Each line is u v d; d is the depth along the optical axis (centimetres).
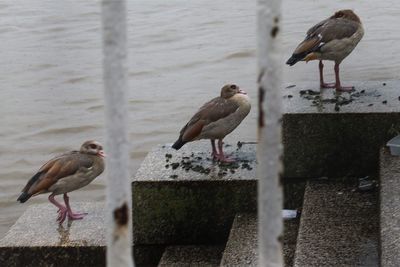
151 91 2216
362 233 1085
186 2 3152
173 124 2011
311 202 1198
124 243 405
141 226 1256
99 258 1230
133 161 1842
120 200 400
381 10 2844
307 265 1009
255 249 1130
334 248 1046
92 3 3200
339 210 1165
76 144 1945
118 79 390
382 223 989
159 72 2366
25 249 1233
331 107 1289
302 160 1281
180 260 1212
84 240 1241
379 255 966
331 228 1105
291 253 1122
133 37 2702
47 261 1235
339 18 1368
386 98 1323
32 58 2539
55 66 2458
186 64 2419
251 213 1238
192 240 1256
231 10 2994
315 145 1274
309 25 2678
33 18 3008
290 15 2820
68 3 3219
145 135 1955
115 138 395
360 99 1323
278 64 387
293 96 1361
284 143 1280
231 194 1235
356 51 2380
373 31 2580
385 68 2220
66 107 2139
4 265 1241
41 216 1336
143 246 1265
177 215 1250
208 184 1234
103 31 387
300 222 1134
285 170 1286
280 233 400
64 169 1248
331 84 1408
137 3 3166
